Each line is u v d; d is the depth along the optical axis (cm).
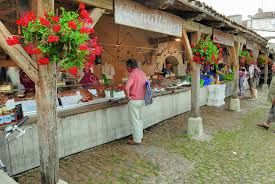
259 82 2006
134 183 395
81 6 260
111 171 430
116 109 580
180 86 913
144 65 1013
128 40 936
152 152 519
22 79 587
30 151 415
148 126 697
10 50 254
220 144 587
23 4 277
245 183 411
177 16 529
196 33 620
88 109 512
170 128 696
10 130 302
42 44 236
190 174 433
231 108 967
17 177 393
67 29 232
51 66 276
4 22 547
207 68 1051
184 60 1226
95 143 534
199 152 532
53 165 292
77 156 484
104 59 866
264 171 458
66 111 481
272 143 614
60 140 462
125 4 383
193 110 637
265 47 1543
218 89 1032
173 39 1009
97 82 652
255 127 751
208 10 550
